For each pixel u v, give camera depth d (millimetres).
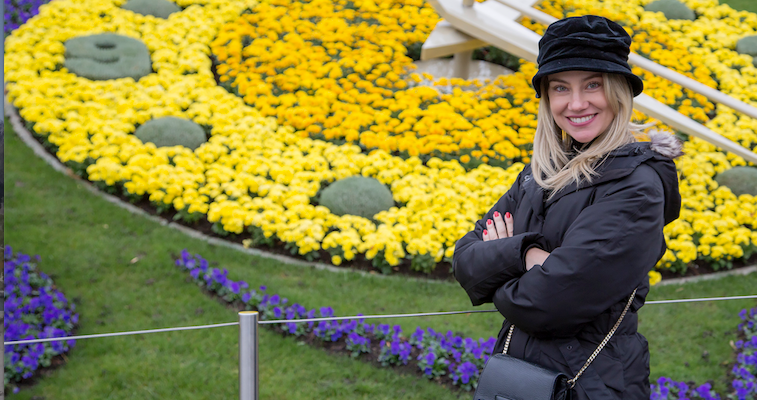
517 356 1877
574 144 2021
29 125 5824
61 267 4547
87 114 5895
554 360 1804
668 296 4883
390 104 6305
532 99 6582
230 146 5781
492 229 2059
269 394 3672
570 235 1729
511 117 6309
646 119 6395
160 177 5270
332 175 5570
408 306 4531
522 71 6863
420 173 5738
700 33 7992
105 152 5453
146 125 5789
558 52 1811
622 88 1811
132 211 5266
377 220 5219
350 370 3924
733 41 8055
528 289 1735
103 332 4078
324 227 5094
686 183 5969
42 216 4996
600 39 1763
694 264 5340
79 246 4766
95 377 3762
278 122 6203
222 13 7477
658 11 8367
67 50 6562
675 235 5367
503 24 5852
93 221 5055
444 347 4004
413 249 4828
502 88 6734
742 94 7133
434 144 5887
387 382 3854
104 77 6379
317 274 4812
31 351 3760
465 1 5887
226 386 3779
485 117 6328
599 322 1787
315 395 3707
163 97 6145
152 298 4395
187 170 5480
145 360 3912
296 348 4062
